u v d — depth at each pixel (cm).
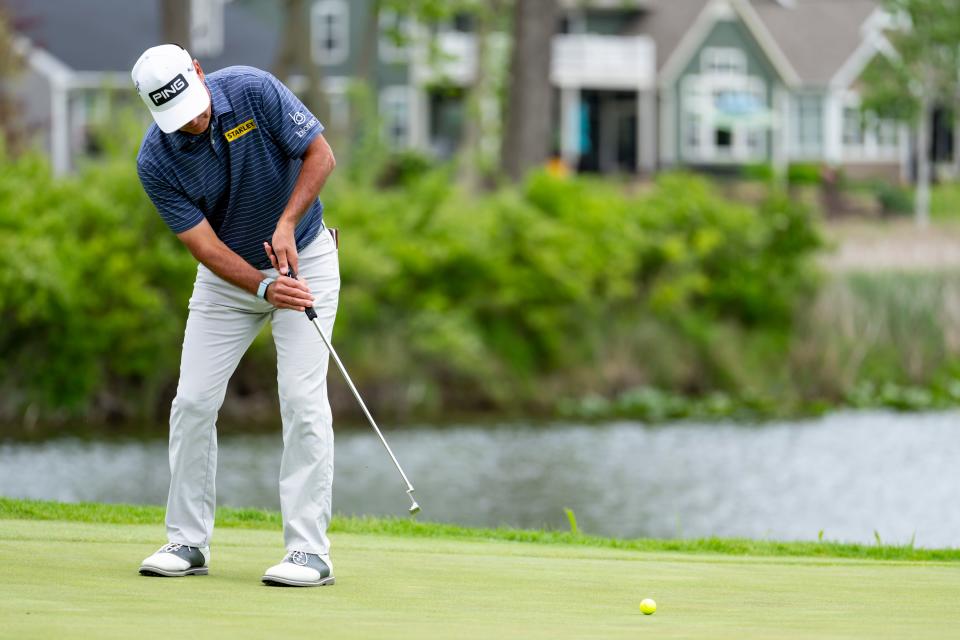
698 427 6247
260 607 1352
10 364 5853
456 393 6788
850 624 1324
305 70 8938
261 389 6312
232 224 1623
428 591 1516
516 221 6931
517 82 8894
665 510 4147
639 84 13850
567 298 6988
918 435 5938
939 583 1709
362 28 13400
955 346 7450
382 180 10406
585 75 13650
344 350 6538
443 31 13362
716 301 7400
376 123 8744
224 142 1566
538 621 1309
